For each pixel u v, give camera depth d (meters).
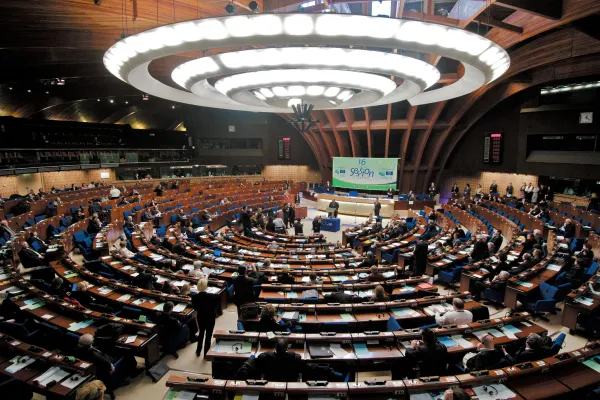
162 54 7.98
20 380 6.34
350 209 31.53
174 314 9.32
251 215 24.11
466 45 7.64
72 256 16.81
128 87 30.36
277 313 8.94
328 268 13.38
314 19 6.63
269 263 12.60
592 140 25.56
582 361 6.77
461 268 13.80
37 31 13.83
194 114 43.53
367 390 5.86
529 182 30.22
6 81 20.62
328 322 8.61
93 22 12.33
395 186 30.83
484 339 7.07
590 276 12.21
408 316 8.99
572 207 23.14
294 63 8.90
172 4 11.85
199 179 42.69
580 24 15.60
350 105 14.96
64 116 36.88
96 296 10.31
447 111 30.16
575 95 25.61
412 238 18.91
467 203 27.75
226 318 11.16
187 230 19.75
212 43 7.41
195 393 5.84
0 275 11.55
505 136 31.22
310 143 39.28
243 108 16.25
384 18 6.63
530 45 19.88
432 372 6.59
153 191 33.72
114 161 37.09
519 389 6.04
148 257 14.27
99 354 7.12
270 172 45.31
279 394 5.79
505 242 20.88
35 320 8.88
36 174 31.28
